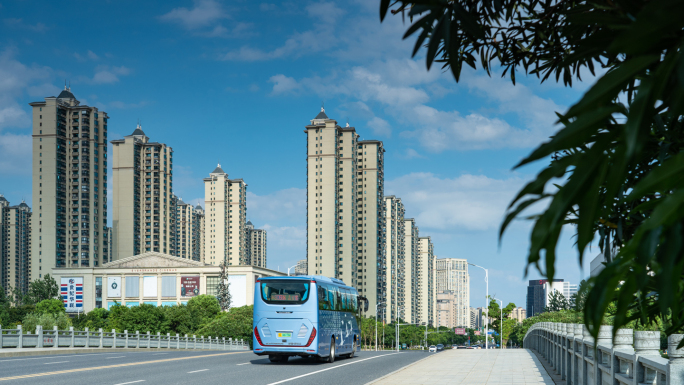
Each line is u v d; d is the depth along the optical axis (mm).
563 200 1154
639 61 1096
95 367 19500
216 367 19844
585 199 1148
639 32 996
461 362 21453
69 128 154875
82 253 152375
